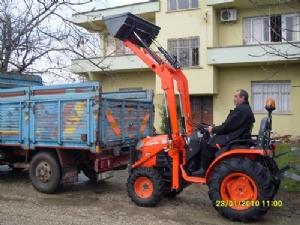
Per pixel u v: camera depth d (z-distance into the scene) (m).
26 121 7.22
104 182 8.23
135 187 6.15
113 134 6.70
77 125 6.49
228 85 17.16
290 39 15.96
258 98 16.72
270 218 5.38
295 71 15.77
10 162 8.08
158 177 5.97
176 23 17.41
